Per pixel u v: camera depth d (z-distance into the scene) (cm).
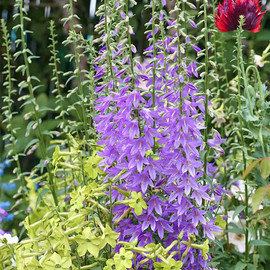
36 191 274
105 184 164
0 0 363
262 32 321
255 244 207
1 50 373
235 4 209
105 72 180
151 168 163
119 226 170
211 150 210
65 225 160
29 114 224
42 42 367
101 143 167
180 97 163
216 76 185
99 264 166
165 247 171
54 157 177
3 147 365
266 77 304
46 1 375
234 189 256
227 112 262
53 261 154
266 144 218
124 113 157
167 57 173
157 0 179
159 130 173
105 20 177
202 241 174
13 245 176
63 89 370
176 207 168
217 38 290
